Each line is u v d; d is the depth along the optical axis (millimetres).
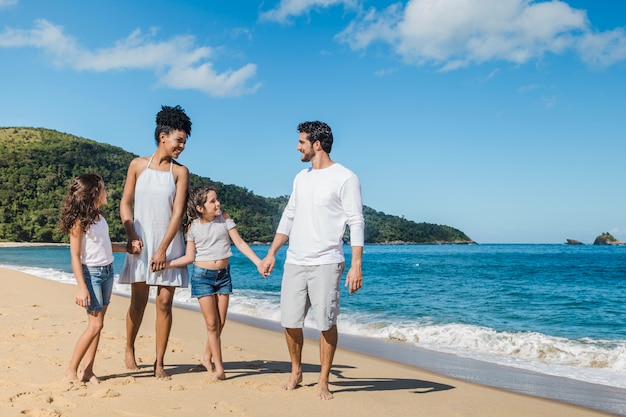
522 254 68875
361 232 3717
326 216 3779
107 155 138000
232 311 11102
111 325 7414
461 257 58062
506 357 6641
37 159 123438
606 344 7797
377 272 29250
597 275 26641
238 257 44250
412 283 21125
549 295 16266
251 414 3395
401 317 10734
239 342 6879
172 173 4316
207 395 3809
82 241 3863
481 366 6082
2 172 116750
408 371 5582
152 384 4070
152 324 7844
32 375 4270
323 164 3889
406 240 175625
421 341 7758
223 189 133875
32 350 5297
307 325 8922
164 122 4258
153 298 11641
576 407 4285
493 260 48531
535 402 4309
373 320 10242
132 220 4266
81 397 3650
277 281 20688
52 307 9148
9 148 136875
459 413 3732
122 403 3535
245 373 4684
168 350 5652
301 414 3445
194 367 4762
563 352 6695
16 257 44781
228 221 4477
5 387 3889
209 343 4512
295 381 4102
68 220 3805
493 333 7934
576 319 11070
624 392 4883
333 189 3768
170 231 4180
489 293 16750
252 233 121188
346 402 3801
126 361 4586
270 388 4090
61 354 5113
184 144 4324
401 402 3945
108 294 4027
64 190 115812
